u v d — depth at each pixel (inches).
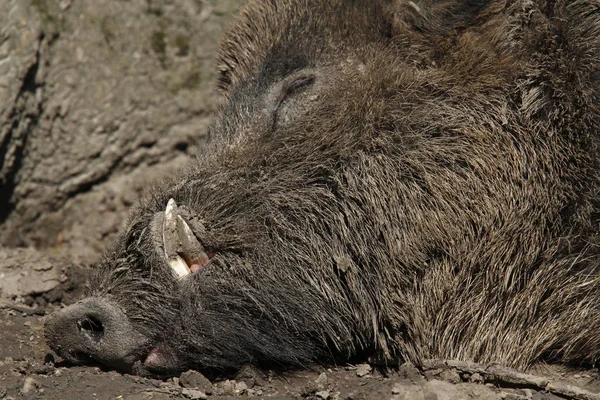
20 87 1114.7
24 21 1114.1
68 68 1155.3
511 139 807.1
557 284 800.3
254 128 824.3
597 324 791.7
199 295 739.4
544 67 808.9
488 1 834.2
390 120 810.2
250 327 760.3
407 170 800.3
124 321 722.2
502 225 795.4
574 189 795.4
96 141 1181.1
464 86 822.5
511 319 804.6
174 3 1167.6
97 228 1201.4
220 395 711.7
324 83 827.4
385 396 705.6
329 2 852.6
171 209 752.3
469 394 713.6
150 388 691.4
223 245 757.3
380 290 781.9
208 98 1183.6
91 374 713.0
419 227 790.5
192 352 743.1
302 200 788.6
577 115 799.1
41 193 1177.4
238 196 779.4
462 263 794.8
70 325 724.0
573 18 818.2
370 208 788.0
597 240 791.7
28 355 757.3
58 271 985.5
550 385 733.3
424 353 784.3
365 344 794.8
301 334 780.0
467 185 799.1
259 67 861.2
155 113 1186.6
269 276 766.5
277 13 880.9
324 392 716.7
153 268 732.7
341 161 799.1
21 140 1139.3
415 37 838.5
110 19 1160.8
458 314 798.5
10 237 1174.3
